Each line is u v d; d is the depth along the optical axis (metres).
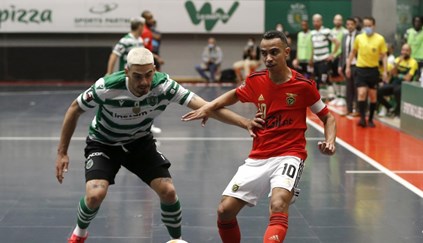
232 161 11.31
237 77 27.02
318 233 7.27
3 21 27.31
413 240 7.05
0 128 14.92
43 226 7.48
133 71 5.38
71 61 27.83
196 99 5.88
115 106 5.66
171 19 27.72
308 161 11.34
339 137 13.95
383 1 19.67
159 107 5.85
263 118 5.78
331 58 19.16
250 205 5.78
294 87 5.66
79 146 12.55
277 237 5.29
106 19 27.45
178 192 9.08
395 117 16.72
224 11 27.73
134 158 6.05
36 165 10.88
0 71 27.81
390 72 16.98
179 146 12.74
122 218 7.80
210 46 27.31
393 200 8.73
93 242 6.92
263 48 5.61
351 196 8.93
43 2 27.33
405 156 11.85
